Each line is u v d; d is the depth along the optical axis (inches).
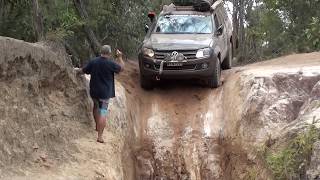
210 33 516.1
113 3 637.9
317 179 286.4
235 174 412.5
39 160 308.2
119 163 372.5
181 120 482.9
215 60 493.0
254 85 439.2
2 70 293.6
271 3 794.2
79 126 378.6
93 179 307.4
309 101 407.2
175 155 459.8
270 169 337.4
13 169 283.1
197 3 547.5
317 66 486.0
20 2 495.5
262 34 893.2
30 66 330.0
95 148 356.5
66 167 314.2
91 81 370.9
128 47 682.2
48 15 529.0
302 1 765.3
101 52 371.9
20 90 315.3
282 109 412.5
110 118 414.9
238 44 936.3
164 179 452.1
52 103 360.5
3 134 287.6
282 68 495.5
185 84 534.0
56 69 363.6
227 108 474.9
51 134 335.9
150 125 480.4
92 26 600.1
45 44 374.6
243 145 418.0
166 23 531.8
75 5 588.7
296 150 315.0
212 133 465.1
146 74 492.4
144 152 462.0
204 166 450.3
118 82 505.4
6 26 501.4
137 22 672.4
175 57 479.5
